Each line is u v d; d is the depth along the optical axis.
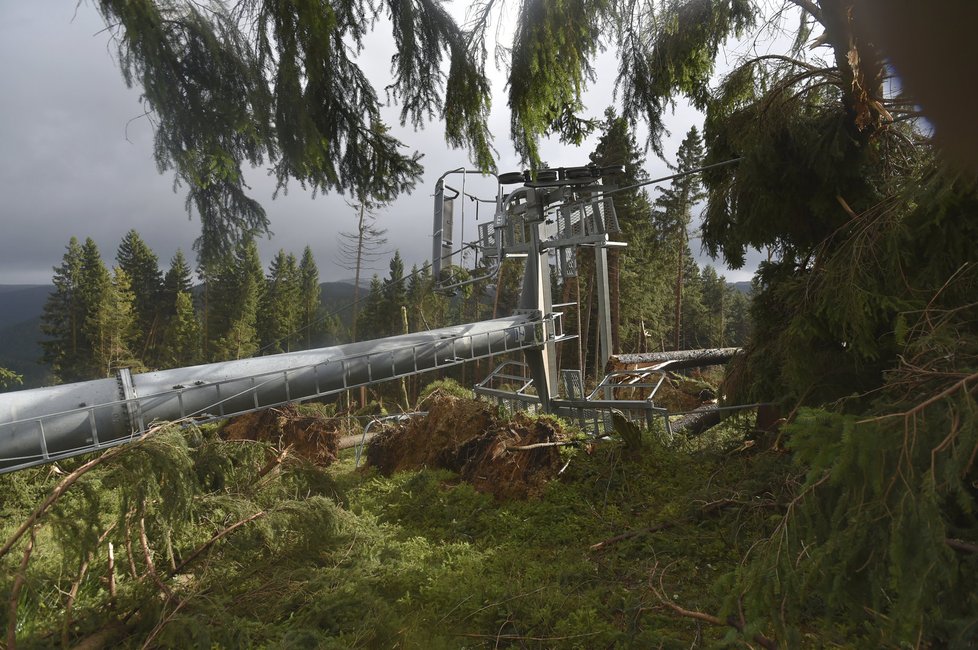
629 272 43.56
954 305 6.67
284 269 82.38
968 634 2.38
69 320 67.62
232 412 12.39
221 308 71.44
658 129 9.66
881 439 2.67
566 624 5.39
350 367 14.03
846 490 2.80
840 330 8.62
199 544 6.36
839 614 4.44
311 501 6.89
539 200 18.59
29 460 9.93
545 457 10.59
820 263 9.47
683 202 42.94
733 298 79.94
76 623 5.15
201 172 6.24
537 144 8.99
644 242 43.81
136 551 6.17
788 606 2.99
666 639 4.82
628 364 19.23
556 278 20.09
